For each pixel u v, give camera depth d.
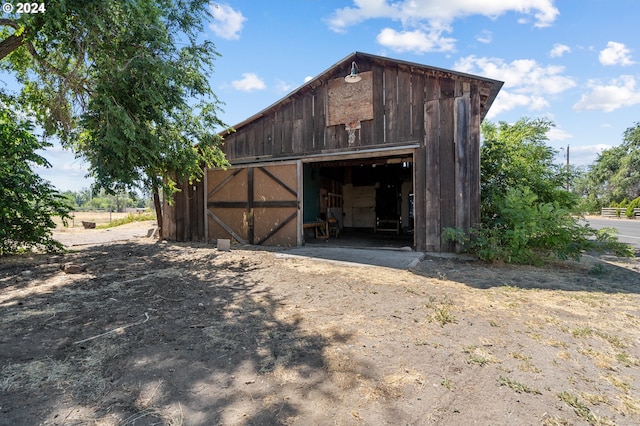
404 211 12.86
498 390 1.81
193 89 6.89
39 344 2.35
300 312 3.10
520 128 9.59
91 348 2.29
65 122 6.77
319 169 10.71
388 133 6.85
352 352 2.26
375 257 5.98
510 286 4.04
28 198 6.02
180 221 9.48
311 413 1.59
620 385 1.88
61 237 10.95
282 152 8.06
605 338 2.52
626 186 29.39
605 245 5.09
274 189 8.05
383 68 6.91
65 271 4.79
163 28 5.97
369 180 13.29
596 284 4.15
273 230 8.04
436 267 5.22
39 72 6.74
